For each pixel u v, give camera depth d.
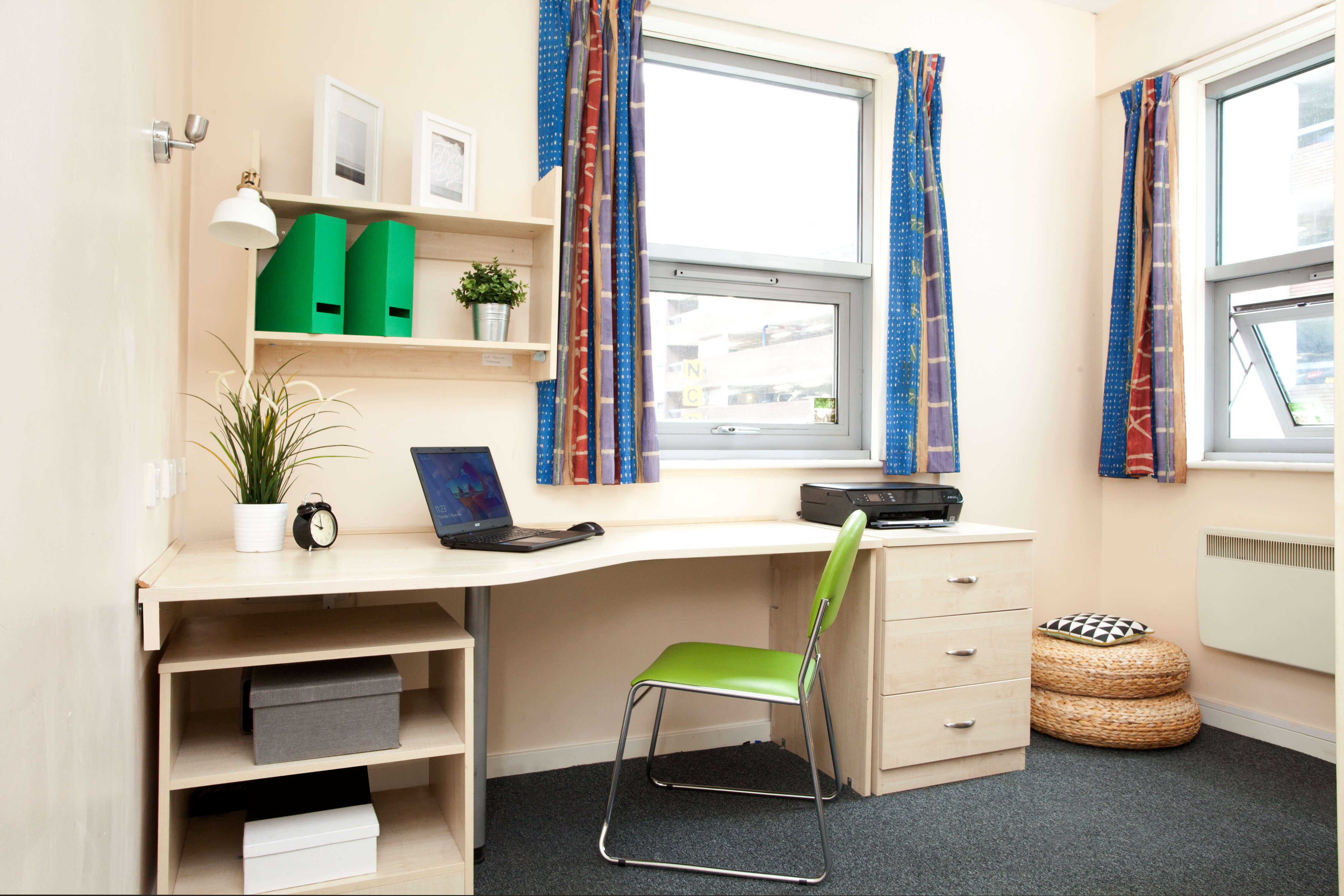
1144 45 3.07
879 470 2.92
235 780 1.46
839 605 1.88
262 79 2.09
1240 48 2.78
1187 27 2.92
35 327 0.84
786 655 2.11
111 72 1.15
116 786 1.21
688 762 2.50
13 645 0.77
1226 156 3.03
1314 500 2.58
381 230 1.98
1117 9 3.17
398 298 2.01
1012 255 3.10
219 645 1.58
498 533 2.10
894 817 2.12
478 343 2.10
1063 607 3.19
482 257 2.31
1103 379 3.23
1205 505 2.90
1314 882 1.82
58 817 0.91
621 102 2.43
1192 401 3.00
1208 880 1.83
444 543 1.90
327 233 1.91
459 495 2.04
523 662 2.39
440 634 1.68
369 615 1.89
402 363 2.23
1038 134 3.14
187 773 1.46
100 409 1.11
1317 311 2.70
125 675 1.28
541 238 2.29
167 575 1.50
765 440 2.84
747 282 2.80
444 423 2.29
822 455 2.88
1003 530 2.40
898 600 2.23
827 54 2.80
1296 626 2.58
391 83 2.22
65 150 0.94
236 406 1.84
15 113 0.78
